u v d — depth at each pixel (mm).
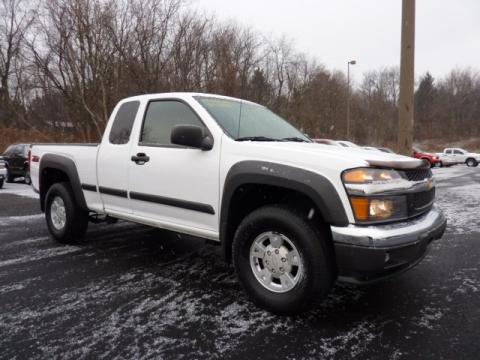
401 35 6090
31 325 3078
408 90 6059
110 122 4691
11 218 7359
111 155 4508
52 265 4504
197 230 3773
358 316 3246
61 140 27391
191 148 3773
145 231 6172
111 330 3006
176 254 4957
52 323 3111
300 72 37656
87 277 4113
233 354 2691
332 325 3090
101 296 3625
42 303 3475
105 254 4941
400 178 3076
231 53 24797
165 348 2762
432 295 3680
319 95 41844
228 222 3502
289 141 3938
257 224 3256
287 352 2715
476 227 6520
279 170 3133
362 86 73438
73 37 21234
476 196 10344
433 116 88500
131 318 3199
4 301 3514
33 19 24016
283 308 3150
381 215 2934
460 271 4348
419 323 3127
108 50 20688
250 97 27125
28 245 5363
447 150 36812
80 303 3477
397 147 6250
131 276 4152
